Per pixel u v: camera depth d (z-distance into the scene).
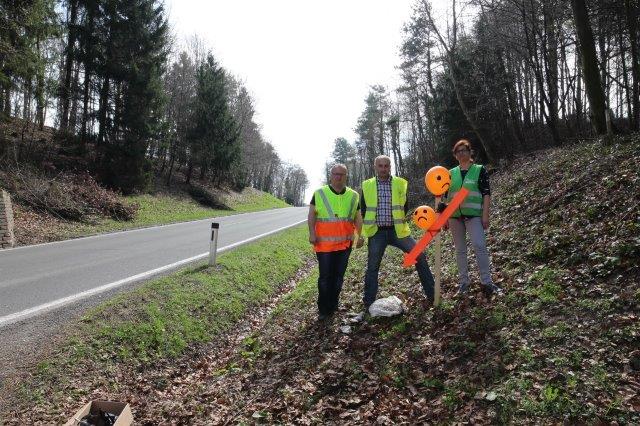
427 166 32.94
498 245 7.22
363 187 6.00
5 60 18.25
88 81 25.61
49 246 12.55
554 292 4.78
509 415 3.29
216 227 9.88
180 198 31.28
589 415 3.07
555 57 20.70
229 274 9.49
